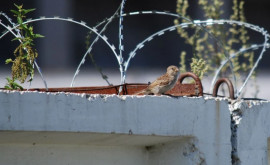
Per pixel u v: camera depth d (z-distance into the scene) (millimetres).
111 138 15023
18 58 15766
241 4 31656
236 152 17094
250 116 17547
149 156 16844
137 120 14820
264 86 56344
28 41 15812
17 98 13062
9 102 12969
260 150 17719
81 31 61781
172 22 64688
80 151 15273
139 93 20719
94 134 14305
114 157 15953
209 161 16359
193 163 16047
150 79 58469
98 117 14125
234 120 17328
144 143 16250
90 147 15430
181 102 15766
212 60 30188
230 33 36594
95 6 63469
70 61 60094
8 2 58781
